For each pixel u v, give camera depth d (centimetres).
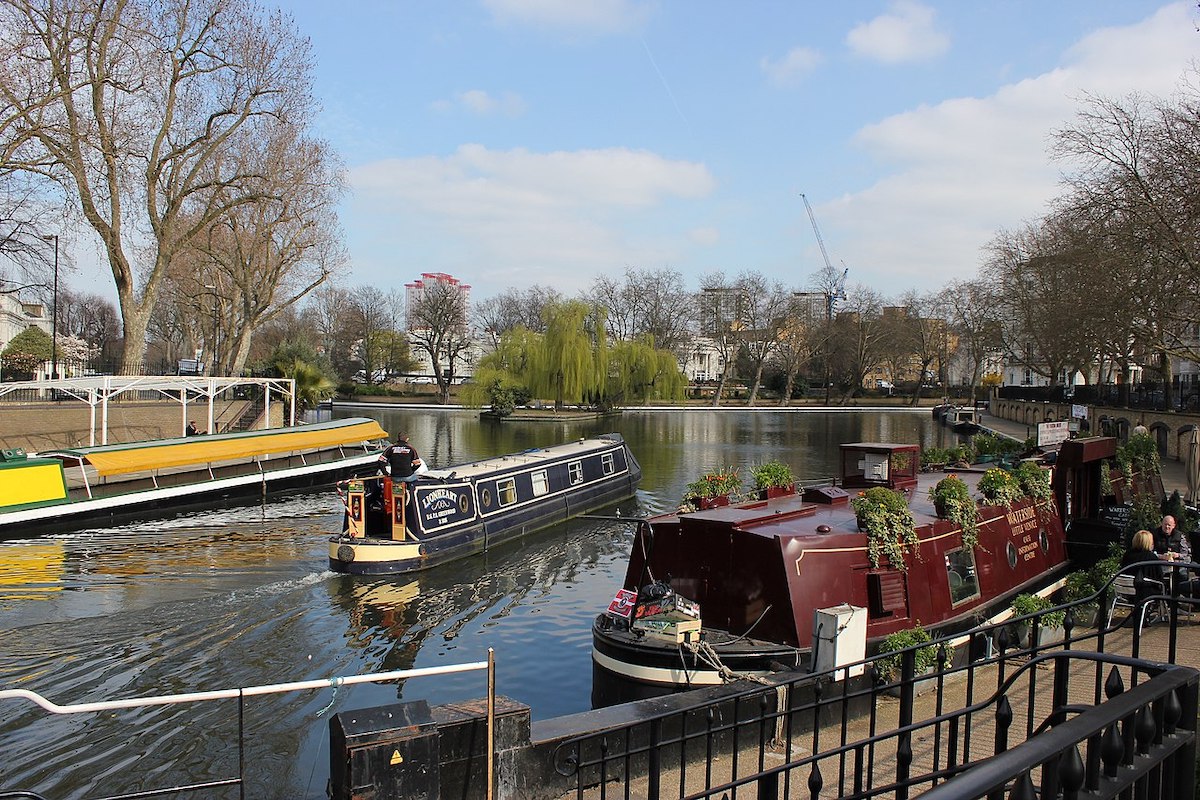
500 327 10738
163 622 1402
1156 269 2934
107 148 2992
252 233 4503
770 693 775
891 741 769
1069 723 268
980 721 798
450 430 5484
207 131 3434
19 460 2227
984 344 6912
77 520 2244
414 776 532
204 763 928
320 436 3178
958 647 1013
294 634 1380
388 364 9975
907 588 996
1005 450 1908
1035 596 1088
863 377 9719
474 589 1703
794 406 9200
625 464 2875
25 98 2734
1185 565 589
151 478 2733
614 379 7188
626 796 618
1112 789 282
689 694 735
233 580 1683
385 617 1492
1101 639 650
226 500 2705
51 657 1238
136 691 1122
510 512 2183
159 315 8031
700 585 1004
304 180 3919
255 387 4381
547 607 1589
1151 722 301
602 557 2008
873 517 992
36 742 962
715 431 5803
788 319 9075
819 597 944
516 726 597
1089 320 3441
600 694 942
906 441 5106
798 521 1071
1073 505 1509
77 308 10800
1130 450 1728
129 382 2859
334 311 10062
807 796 666
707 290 9181
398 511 1819
